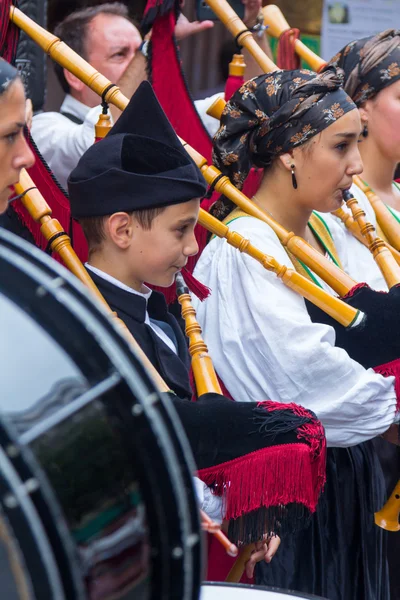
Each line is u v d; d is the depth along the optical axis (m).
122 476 3.58
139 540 3.63
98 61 10.19
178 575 3.66
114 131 6.27
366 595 7.80
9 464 3.13
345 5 14.26
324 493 7.62
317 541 7.52
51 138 9.45
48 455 3.39
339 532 7.66
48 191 7.27
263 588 5.27
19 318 3.47
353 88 9.06
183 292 6.84
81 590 3.26
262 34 10.51
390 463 9.00
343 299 7.43
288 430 6.06
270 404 6.20
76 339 3.54
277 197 7.66
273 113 7.45
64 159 9.40
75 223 7.34
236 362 7.27
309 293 7.17
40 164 7.23
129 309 6.21
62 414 3.43
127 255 6.14
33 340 3.46
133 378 3.61
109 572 3.54
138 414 3.60
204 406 6.04
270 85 7.49
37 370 3.42
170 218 6.02
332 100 7.36
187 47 13.04
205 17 10.41
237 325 7.29
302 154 7.43
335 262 8.32
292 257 7.69
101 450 3.53
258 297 7.17
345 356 7.12
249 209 7.48
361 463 7.94
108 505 3.53
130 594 3.62
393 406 7.25
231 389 7.29
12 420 3.31
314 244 8.28
